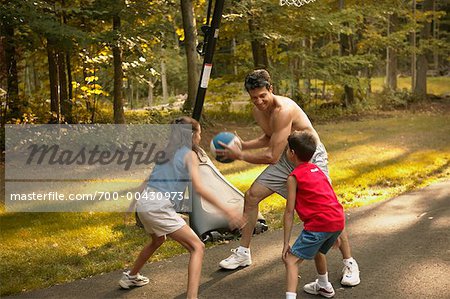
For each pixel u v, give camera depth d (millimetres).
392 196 7746
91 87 12547
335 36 23672
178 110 14773
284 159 4641
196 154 4023
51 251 5457
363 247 5387
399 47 23250
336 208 3938
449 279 4488
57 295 4363
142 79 12672
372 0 20406
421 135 14281
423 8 24547
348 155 11227
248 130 15062
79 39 10023
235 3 14961
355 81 18641
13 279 4699
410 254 5129
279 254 5266
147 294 4363
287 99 4438
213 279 4660
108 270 4918
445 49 24531
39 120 12070
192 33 13508
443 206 6980
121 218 6625
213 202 4000
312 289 4273
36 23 9438
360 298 4176
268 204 7242
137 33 11055
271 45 17797
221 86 17781
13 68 11961
